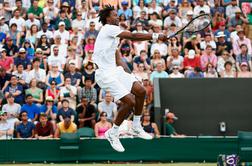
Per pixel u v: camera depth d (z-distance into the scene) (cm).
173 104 2544
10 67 2575
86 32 2731
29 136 2275
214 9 3011
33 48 2678
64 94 2467
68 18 2844
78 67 2608
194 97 2553
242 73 2675
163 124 2430
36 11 2873
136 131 1383
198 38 2772
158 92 2481
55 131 2288
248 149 2139
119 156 2183
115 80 1354
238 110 2562
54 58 2617
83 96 2436
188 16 2872
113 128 1391
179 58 2683
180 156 2191
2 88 2481
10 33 2745
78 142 2178
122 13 2873
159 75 2597
